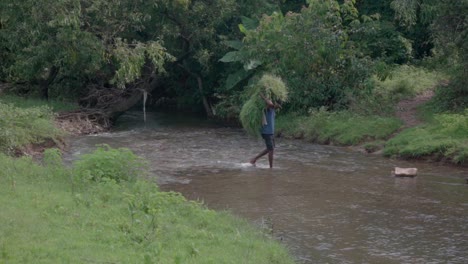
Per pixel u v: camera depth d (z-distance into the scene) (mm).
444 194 12461
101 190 10297
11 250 6918
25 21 20906
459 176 14141
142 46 20844
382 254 8875
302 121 20438
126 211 9258
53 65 21969
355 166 15297
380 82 22312
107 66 23359
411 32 25969
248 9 24828
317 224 10312
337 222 10445
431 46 26500
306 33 20859
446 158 15406
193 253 7656
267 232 9648
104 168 11391
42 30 20922
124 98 23531
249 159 16219
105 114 22406
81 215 8797
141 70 23703
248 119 15039
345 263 8484
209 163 15586
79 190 10422
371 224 10352
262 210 11148
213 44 24703
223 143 18906
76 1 20359
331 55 20906
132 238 8016
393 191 12680
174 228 8758
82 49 20969
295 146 18422
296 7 27141
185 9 22781
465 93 19531
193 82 27672
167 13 23562
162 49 21188
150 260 6781
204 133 21094
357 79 21125
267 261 8023
